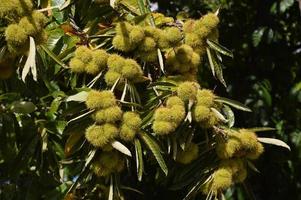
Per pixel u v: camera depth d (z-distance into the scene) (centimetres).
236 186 297
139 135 180
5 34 172
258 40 325
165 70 195
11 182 216
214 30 195
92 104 174
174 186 193
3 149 205
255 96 317
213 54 197
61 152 205
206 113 180
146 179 262
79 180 184
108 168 181
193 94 180
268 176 319
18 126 205
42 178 212
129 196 266
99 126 174
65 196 193
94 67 183
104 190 197
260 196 317
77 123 182
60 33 199
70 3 203
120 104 178
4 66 189
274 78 332
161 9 339
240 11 345
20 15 173
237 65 329
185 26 196
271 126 319
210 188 188
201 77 303
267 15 331
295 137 321
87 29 202
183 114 179
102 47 194
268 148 319
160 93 189
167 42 188
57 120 204
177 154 190
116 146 173
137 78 184
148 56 189
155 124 178
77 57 184
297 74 339
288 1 324
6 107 203
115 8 203
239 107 191
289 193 322
